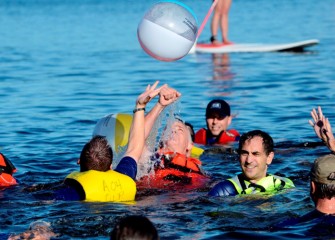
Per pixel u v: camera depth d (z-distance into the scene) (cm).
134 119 1486
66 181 1436
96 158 1420
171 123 1681
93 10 9519
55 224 1255
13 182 1571
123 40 5262
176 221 1279
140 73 3544
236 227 1238
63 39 5519
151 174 1597
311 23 6456
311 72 3425
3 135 2183
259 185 1452
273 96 2806
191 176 1616
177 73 3531
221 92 2936
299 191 1465
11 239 1179
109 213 1316
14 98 2855
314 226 1190
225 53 4384
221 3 4506
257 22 6800
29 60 4166
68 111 2567
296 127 2258
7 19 8200
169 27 1541
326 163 1195
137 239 806
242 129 2261
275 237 1171
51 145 2047
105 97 2855
